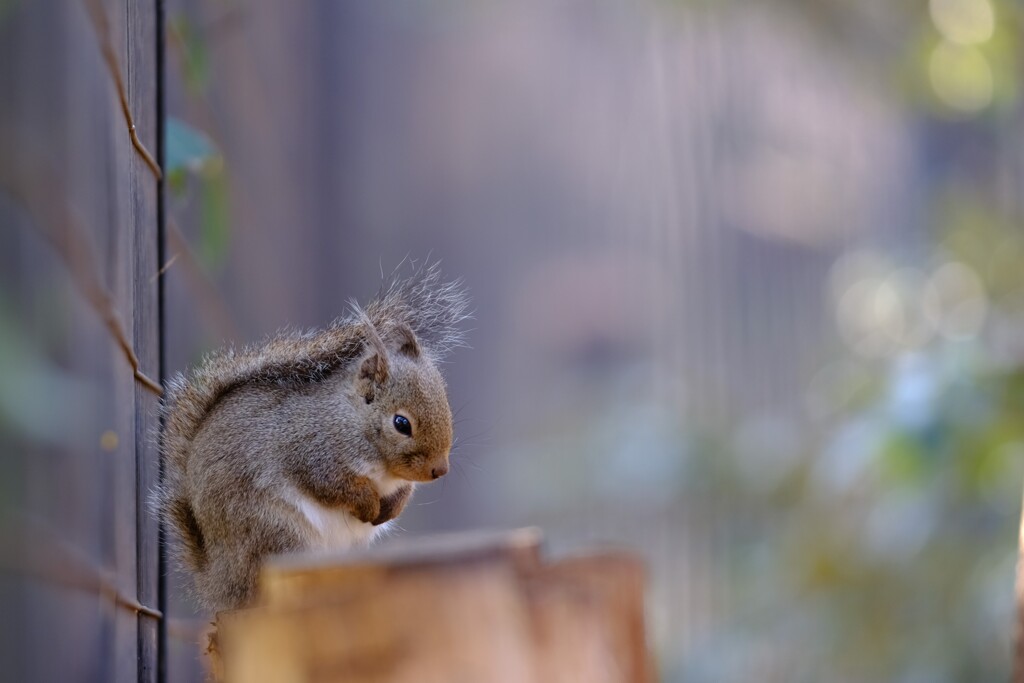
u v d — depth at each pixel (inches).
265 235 595.5
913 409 455.5
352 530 262.7
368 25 957.8
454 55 988.6
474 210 982.4
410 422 261.7
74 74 238.1
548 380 944.9
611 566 149.8
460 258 975.6
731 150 809.5
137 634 226.1
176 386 258.1
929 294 599.8
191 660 344.2
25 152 224.8
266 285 591.8
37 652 217.9
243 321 499.8
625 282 919.0
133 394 222.8
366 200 949.2
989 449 455.5
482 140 986.1
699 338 815.1
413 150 971.9
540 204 978.1
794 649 555.5
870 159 791.7
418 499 823.1
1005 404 456.8
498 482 835.4
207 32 404.5
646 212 892.0
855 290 650.2
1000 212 633.0
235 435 245.4
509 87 1005.2
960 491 475.8
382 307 280.7
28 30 225.0
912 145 754.8
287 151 734.5
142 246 236.8
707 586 652.1
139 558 227.9
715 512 649.6
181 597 284.8
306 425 251.9
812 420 625.0
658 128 876.0
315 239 882.8
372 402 260.2
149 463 241.3
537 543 147.0
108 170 229.9
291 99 768.9
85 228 235.1
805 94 805.9
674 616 653.9
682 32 790.5
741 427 673.6
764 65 798.5
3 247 220.2
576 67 969.5
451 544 144.9
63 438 225.1
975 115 622.8
